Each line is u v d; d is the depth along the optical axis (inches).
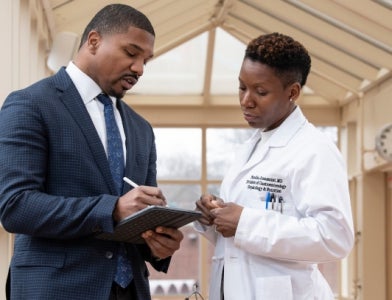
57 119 87.0
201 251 366.6
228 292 97.6
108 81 90.1
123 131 94.2
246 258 97.5
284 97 97.0
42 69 231.6
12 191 82.8
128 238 87.1
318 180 94.2
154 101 370.9
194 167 374.0
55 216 82.4
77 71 91.1
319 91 354.9
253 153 102.7
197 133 374.6
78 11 227.1
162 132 374.6
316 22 270.2
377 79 298.0
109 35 89.5
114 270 87.8
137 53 89.7
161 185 372.8
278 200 96.5
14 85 167.5
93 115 90.4
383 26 239.0
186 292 366.0
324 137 98.1
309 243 92.4
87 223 83.0
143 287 91.4
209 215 98.3
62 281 85.2
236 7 296.0
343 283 363.6
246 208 95.0
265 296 95.2
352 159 358.0
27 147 84.7
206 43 346.3
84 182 86.9
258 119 97.6
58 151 86.6
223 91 371.2
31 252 86.2
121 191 90.1
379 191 326.6
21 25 185.6
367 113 321.4
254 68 95.2
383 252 325.1
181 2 269.4
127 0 233.3
